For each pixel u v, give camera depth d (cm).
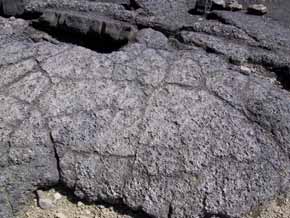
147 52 246
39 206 185
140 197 187
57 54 236
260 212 189
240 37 277
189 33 275
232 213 186
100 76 224
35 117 204
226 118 212
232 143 203
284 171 201
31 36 279
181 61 240
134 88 220
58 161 194
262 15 319
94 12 298
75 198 190
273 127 213
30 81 220
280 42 276
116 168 193
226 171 194
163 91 221
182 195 187
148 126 205
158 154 196
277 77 257
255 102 221
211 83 228
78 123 204
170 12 302
